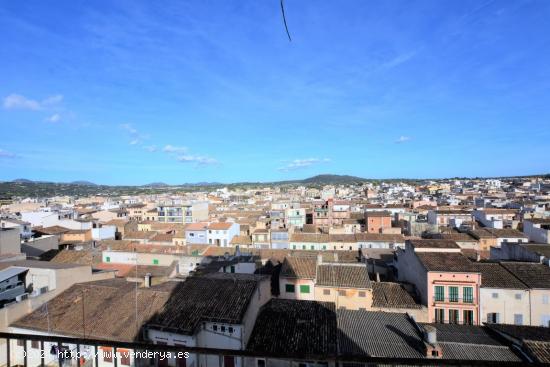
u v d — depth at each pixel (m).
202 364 25.86
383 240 74.50
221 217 116.75
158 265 51.94
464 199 162.62
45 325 28.23
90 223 97.06
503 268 40.25
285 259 45.47
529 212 93.50
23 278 33.97
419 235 76.94
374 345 27.66
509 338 27.67
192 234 85.56
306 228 92.19
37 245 56.91
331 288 40.22
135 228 108.25
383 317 33.53
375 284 43.88
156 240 86.62
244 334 26.25
